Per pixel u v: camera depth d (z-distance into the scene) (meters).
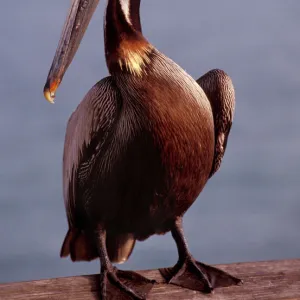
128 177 9.98
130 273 9.67
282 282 9.82
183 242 10.52
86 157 10.24
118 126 9.96
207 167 10.34
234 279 9.71
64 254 11.23
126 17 10.16
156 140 9.70
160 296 9.36
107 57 10.16
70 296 9.08
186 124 9.81
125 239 11.10
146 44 10.22
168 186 10.00
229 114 11.16
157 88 9.80
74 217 10.88
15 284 8.91
